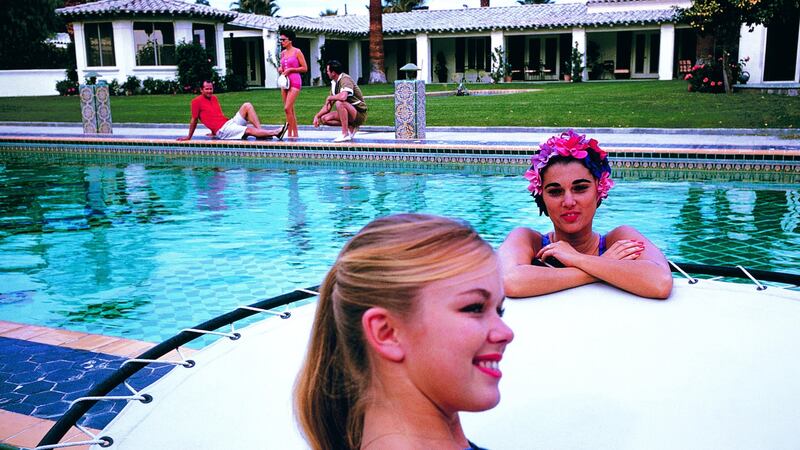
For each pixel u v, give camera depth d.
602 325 1.72
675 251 5.31
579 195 2.12
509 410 1.37
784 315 1.77
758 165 9.23
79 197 8.28
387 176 9.62
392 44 38.84
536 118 14.68
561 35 35.00
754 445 1.24
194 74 27.08
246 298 4.49
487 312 0.77
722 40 17.31
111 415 2.76
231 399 1.50
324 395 0.83
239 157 12.05
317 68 34.16
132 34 27.23
